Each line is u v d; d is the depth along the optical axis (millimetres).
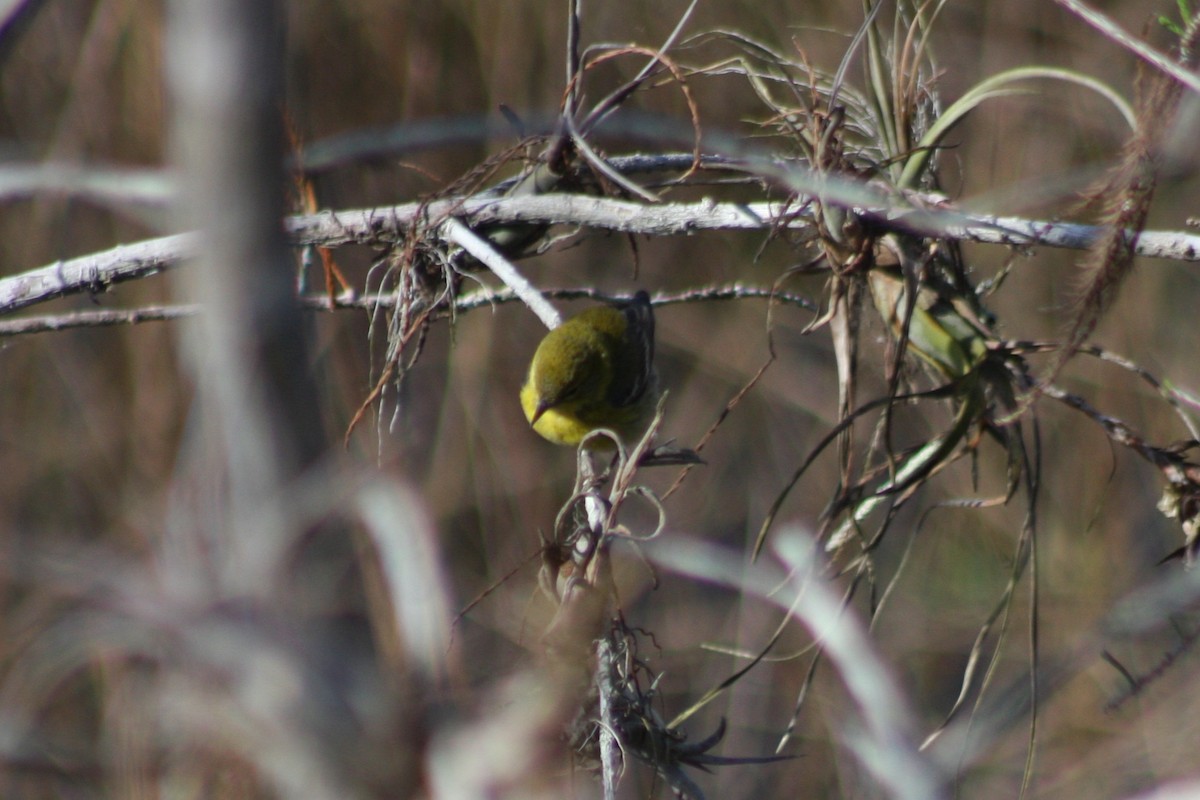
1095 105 16250
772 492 17516
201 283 3859
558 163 8852
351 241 8953
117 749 4141
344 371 12984
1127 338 16266
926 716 14211
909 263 7395
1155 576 14711
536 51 17109
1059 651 12766
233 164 3846
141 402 13625
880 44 8102
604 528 6082
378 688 3844
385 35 16531
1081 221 7438
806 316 18203
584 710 5645
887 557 16188
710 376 18344
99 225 13945
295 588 3865
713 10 17172
